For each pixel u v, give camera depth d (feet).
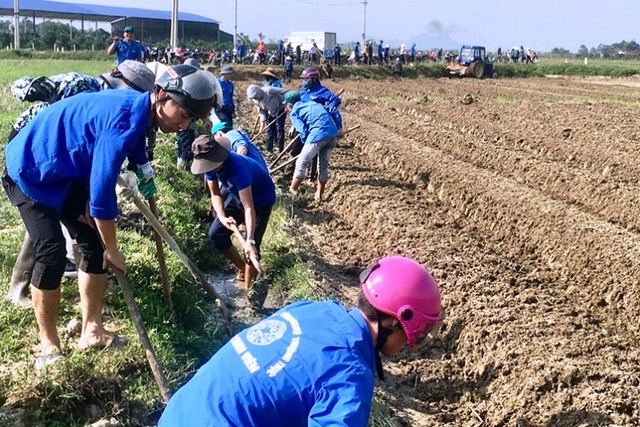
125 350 17.13
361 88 116.67
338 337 9.09
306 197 38.50
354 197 36.63
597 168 46.37
